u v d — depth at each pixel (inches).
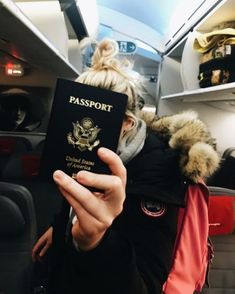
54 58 73.1
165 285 28.6
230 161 85.9
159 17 125.3
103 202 17.6
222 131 112.1
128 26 129.6
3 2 33.0
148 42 129.1
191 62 88.0
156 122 40.0
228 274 47.8
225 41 64.7
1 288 57.4
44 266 59.5
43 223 82.4
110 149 18.9
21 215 54.0
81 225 17.7
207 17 74.9
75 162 18.8
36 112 122.8
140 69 137.6
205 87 73.9
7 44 62.4
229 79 64.7
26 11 69.0
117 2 125.4
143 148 32.1
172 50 116.0
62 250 21.6
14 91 120.7
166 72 129.5
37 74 113.9
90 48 41.6
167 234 26.3
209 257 36.1
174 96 99.7
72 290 21.0
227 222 46.5
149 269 23.3
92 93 19.0
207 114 112.3
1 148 106.9
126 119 28.7
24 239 56.0
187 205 31.8
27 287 58.5
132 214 26.4
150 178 28.8
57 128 18.8
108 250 19.9
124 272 20.1
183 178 30.8
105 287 20.3
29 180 85.7
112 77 27.7
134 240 24.9
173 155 31.5
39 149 100.3
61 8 78.1
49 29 73.9
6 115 122.0
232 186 83.0
